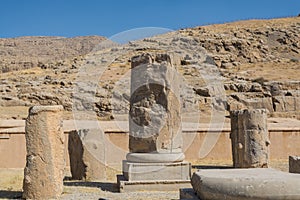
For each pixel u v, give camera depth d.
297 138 23.62
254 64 49.78
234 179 8.07
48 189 12.23
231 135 19.55
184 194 9.14
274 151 23.44
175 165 14.09
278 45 57.28
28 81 42.03
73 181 15.98
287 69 46.56
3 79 45.12
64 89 37.00
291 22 65.31
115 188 14.13
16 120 27.62
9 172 18.91
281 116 33.72
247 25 65.00
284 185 7.83
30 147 12.32
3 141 20.91
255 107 34.78
